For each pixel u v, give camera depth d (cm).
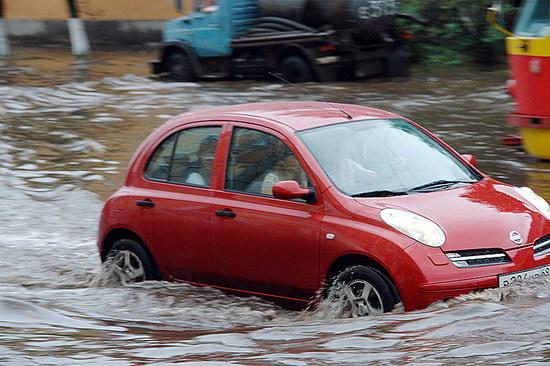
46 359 1597
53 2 9200
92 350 1659
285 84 6281
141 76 6825
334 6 6125
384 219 1917
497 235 1925
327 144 2103
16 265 2641
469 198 2034
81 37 8219
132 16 8956
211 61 6625
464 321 1703
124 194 2356
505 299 1858
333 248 1952
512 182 3441
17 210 3309
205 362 1549
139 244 2339
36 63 7575
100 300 2144
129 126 4797
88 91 6006
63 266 2623
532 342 1562
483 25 6938
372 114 2275
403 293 1855
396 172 2100
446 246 1872
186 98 5684
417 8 7025
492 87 5884
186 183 2253
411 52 7088
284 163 2094
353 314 1927
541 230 2000
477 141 4200
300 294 2033
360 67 6291
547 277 1945
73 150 4275
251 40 6400
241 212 2108
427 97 5528
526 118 3741
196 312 2048
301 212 2022
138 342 1730
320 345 1644
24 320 1916
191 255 2211
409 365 1477
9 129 4712
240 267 2120
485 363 1464
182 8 6756
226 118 2236
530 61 3697
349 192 2011
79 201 3431
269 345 1670
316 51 6209
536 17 3747
